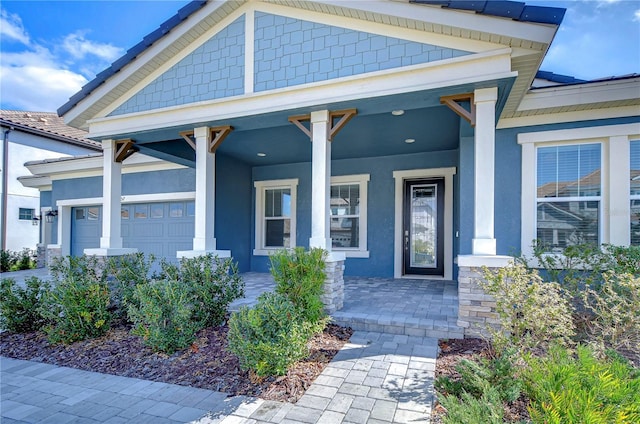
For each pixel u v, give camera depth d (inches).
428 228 335.3
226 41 223.6
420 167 329.1
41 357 168.1
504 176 231.1
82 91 249.4
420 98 184.9
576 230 219.8
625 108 209.3
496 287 138.9
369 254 342.3
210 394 126.6
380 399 118.3
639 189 208.2
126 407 119.6
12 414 116.8
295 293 168.9
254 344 130.9
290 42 205.9
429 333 170.2
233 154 341.4
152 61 237.9
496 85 169.2
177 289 172.9
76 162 426.6
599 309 150.0
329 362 146.1
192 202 375.9
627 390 81.3
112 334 190.5
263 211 391.9
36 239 591.5
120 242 269.3
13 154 564.7
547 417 77.0
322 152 203.2
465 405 91.4
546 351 128.6
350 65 191.2
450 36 171.6
